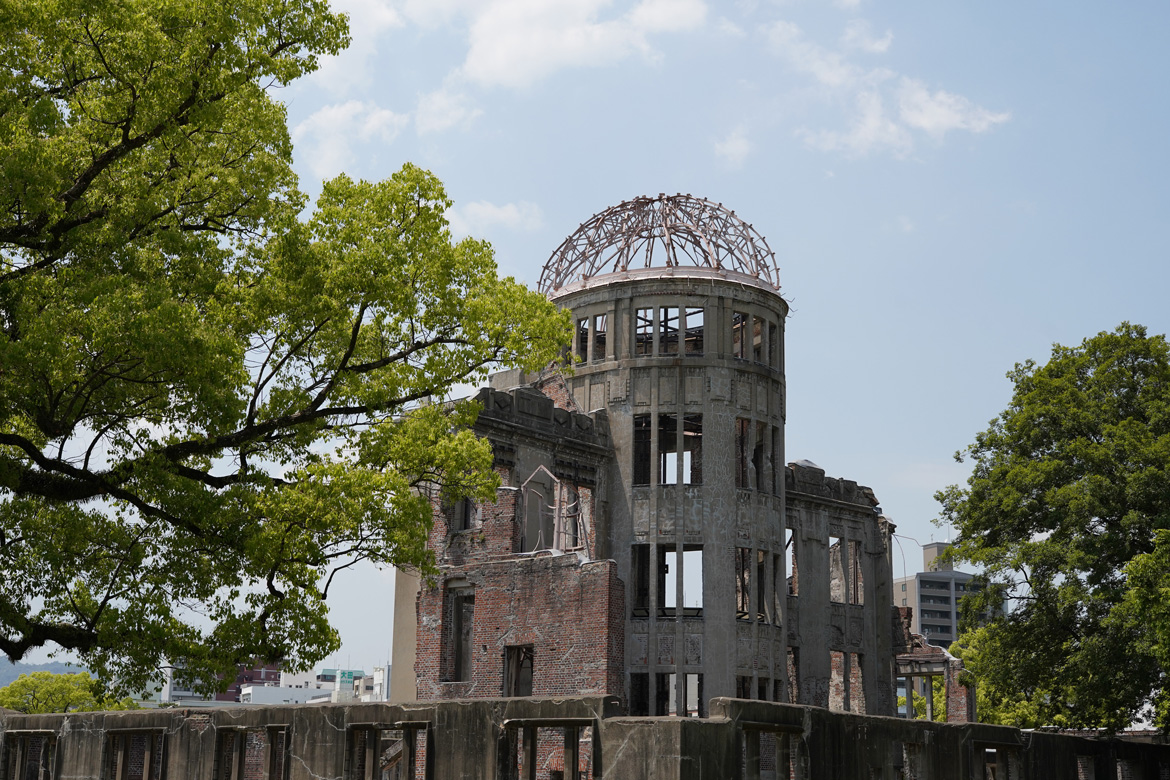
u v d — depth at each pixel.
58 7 16.84
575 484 40.56
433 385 21.08
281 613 19.20
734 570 40.22
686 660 39.25
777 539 41.88
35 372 16.50
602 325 44.88
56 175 17.12
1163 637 29.48
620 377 41.97
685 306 41.81
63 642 18.83
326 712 20.47
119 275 17.48
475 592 36.06
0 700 64.12
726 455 40.97
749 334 42.56
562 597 33.81
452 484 21.81
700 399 41.31
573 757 16.59
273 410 19.83
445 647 36.47
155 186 19.08
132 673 18.91
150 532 19.52
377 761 19.61
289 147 20.86
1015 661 36.38
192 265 19.27
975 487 37.69
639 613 40.09
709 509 40.41
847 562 49.31
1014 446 38.19
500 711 17.50
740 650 39.69
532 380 45.03
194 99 18.31
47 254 18.25
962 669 50.72
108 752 25.55
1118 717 35.03
